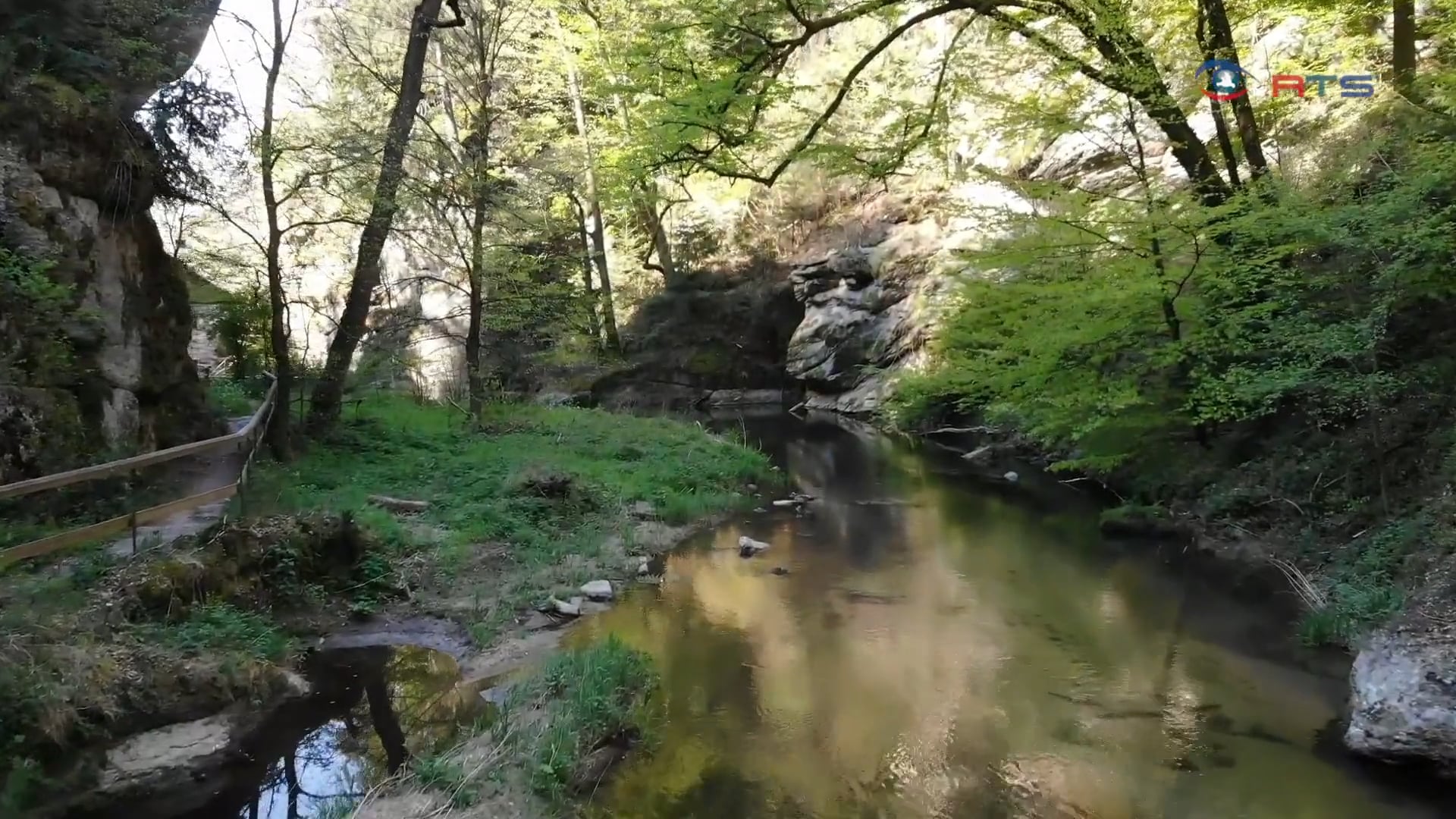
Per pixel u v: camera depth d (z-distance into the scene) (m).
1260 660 6.89
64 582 6.20
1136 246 10.32
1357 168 9.59
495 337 23.88
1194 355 10.25
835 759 5.49
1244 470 10.38
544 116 24.44
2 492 5.30
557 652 7.25
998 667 6.94
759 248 31.91
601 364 26.77
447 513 10.52
